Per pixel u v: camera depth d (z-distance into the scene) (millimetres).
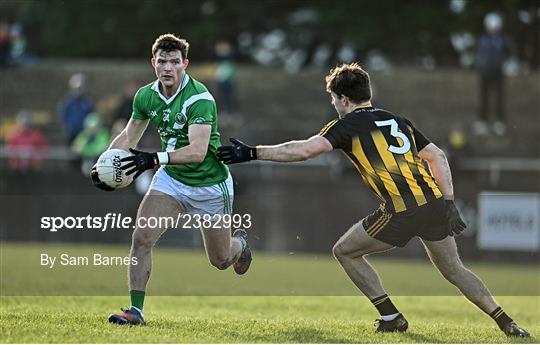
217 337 20453
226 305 28672
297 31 100438
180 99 21938
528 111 84375
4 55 86125
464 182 67375
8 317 22516
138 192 48219
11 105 84000
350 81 21938
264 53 104875
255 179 66500
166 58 21625
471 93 87562
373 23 98500
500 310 22422
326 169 67625
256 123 82312
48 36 101750
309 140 21453
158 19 100375
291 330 22141
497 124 79125
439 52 101188
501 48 77562
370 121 21703
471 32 99250
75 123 65562
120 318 21562
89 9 101250
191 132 21781
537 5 98688
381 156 21562
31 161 64812
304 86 88938
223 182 22812
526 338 22016
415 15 98688
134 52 101812
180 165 22359
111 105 82750
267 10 100500
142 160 21391
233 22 100938
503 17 98625
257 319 24516
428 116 84188
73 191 64062
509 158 77938
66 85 86688
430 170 22406
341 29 99562
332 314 27359
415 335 22016
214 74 86125
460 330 23281
